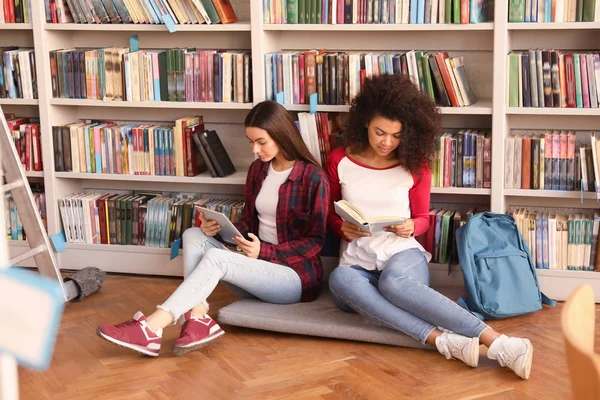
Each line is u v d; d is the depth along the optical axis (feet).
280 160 10.56
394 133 9.86
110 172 12.20
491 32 11.39
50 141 12.23
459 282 11.40
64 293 10.25
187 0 11.39
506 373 8.77
